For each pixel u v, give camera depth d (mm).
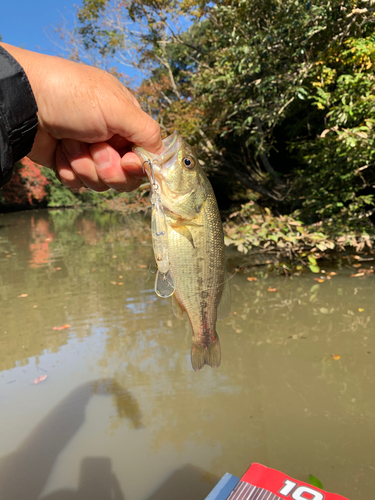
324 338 3906
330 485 2133
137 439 2605
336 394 2982
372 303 4777
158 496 2121
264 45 7066
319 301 4938
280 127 13438
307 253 6504
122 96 1206
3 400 3113
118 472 2320
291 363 3463
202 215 1443
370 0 6238
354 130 5711
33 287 6562
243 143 14172
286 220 7023
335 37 6648
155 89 14875
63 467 2373
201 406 2920
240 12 7652
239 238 6766
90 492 2172
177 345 3959
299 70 7180
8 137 976
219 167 15195
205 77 10047
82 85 1140
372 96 5754
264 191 13219
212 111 11250
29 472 2344
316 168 8500
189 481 2221
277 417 2740
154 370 3471
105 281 6680
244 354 3670
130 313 4969
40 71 1105
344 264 6566
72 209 31719
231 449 2469
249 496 1427
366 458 2328
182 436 2602
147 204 18734
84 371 3527
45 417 2875
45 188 34688
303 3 6414
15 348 4105
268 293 5355
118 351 3893
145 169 1303
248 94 8977
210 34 10531
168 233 1393
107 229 14852
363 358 3482
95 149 1306
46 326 4695
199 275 1450
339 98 6887
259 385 3145
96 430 2705
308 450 2422
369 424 2631
